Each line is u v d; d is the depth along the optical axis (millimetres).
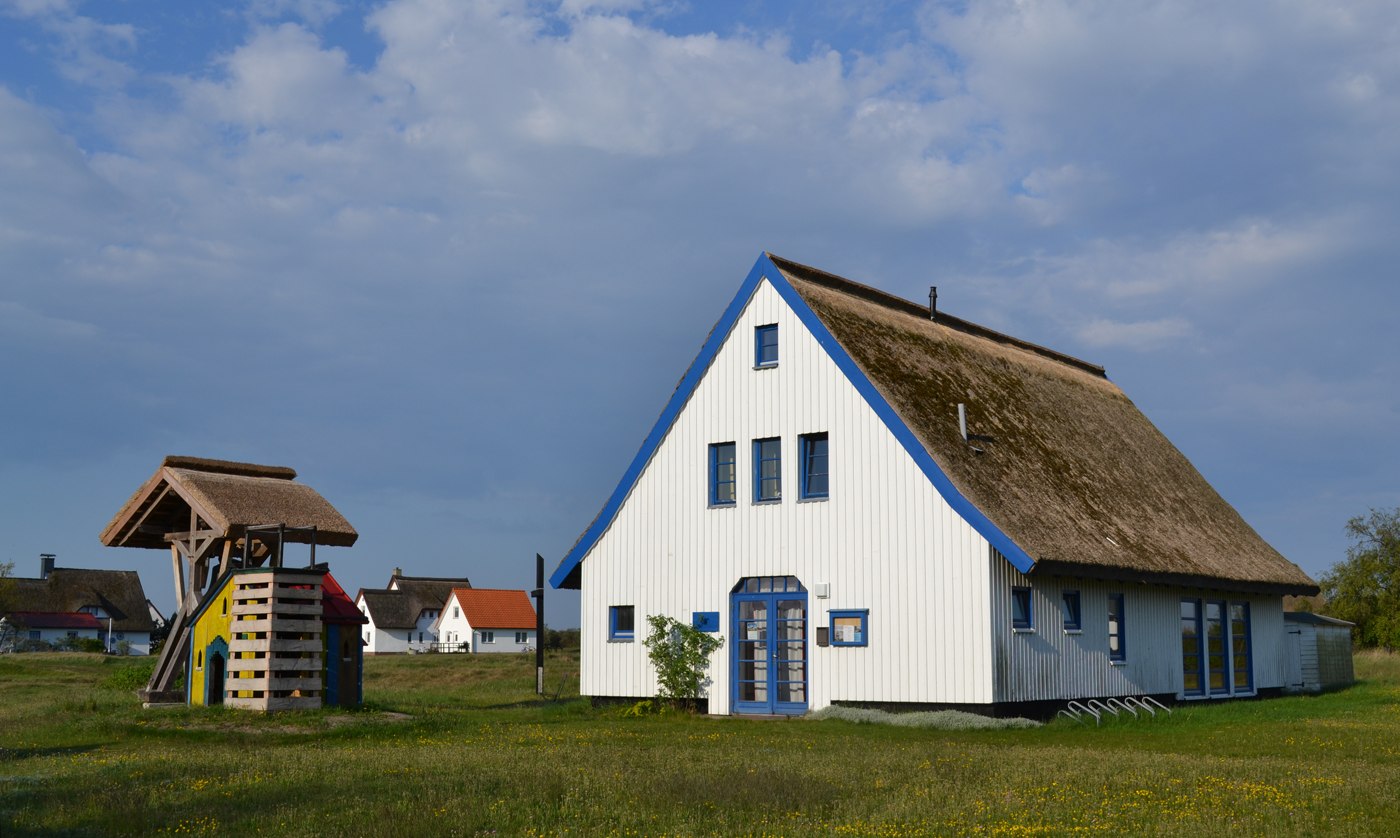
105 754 18781
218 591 26891
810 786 14461
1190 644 33125
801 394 27859
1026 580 26016
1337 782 15359
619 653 30062
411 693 37906
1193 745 21234
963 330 34750
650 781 14883
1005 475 27594
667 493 29797
